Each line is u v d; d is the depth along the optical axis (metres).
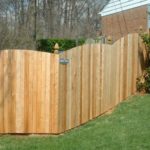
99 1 40.47
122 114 11.15
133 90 12.75
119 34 26.41
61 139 9.35
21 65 9.83
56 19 34.22
